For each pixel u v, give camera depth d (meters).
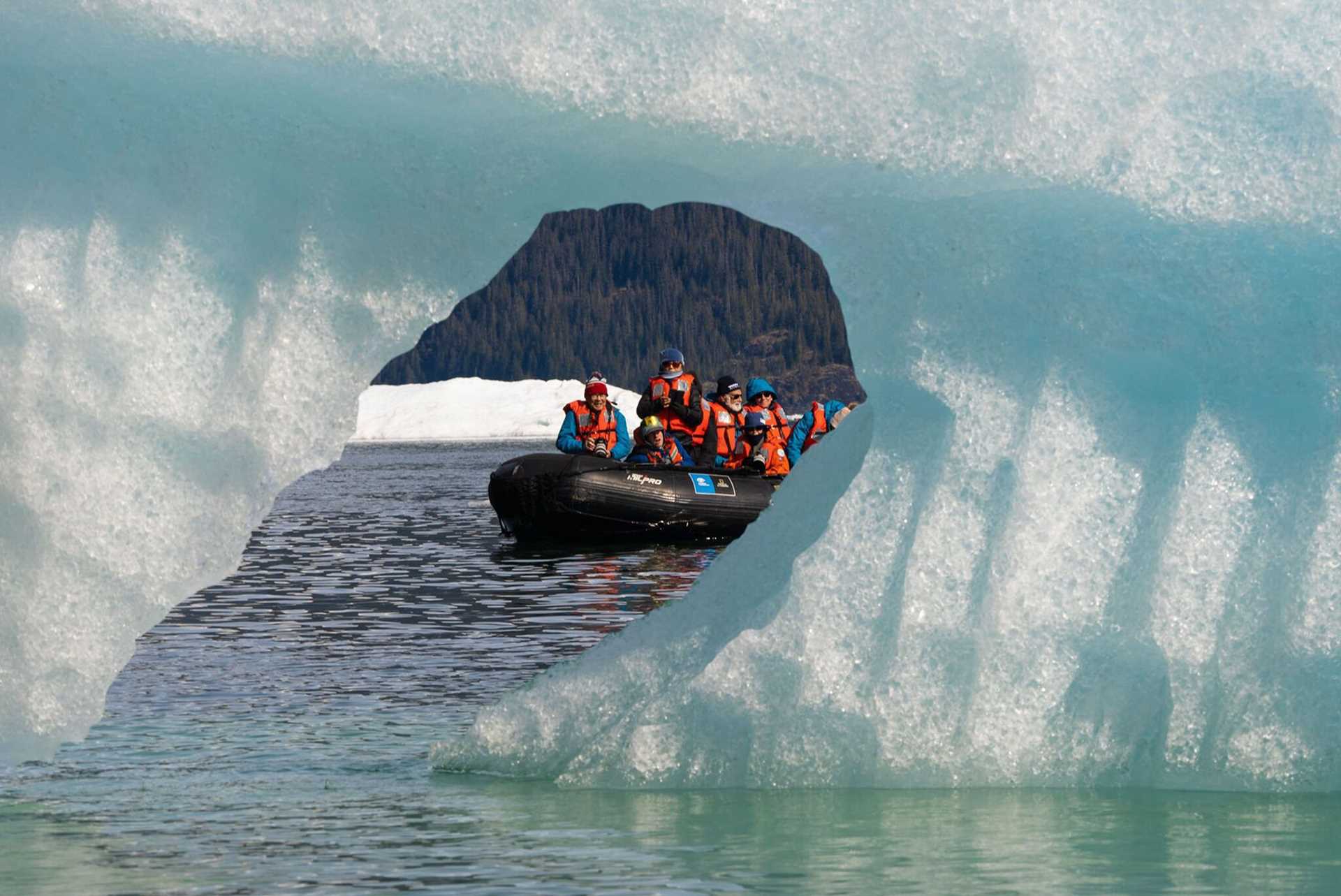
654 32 18.66
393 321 18.78
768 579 21.09
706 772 18.50
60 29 18.73
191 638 34.34
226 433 18.67
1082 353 18.19
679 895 13.55
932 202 18.64
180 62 18.81
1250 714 17.50
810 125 18.56
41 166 18.66
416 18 18.77
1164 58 18.47
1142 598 17.84
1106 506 17.97
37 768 19.78
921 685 18.17
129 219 18.66
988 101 18.45
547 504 59.84
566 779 18.70
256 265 18.70
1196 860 14.47
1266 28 18.50
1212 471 17.75
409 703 25.03
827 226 19.02
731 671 18.70
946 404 18.33
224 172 18.73
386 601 41.94
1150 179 18.31
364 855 15.16
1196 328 18.00
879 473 18.55
